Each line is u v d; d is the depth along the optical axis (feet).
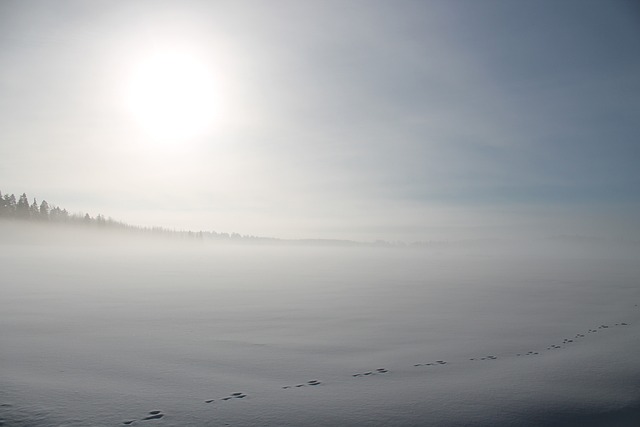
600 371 30.07
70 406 22.89
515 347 39.34
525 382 27.71
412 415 22.00
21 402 23.26
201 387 26.78
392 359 34.76
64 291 81.66
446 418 21.67
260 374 30.14
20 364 31.45
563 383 27.43
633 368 30.81
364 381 28.30
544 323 52.80
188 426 20.36
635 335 44.55
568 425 21.16
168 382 27.81
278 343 40.60
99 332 44.57
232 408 22.85
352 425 20.72
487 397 24.76
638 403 24.00
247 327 48.85
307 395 25.16
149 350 37.09
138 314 57.06
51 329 45.37
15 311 56.75
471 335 45.06
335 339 42.60
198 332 45.65
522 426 20.89
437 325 50.93
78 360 33.09
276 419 21.33
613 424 21.35
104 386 26.61
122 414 21.86
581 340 42.45
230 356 35.40
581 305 70.18
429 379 28.68
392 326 50.11
